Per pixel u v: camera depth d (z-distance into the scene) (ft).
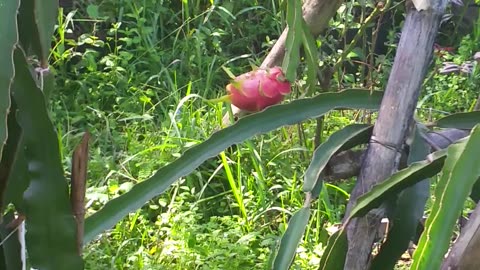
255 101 3.14
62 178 1.92
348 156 2.92
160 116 8.02
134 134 7.58
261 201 6.42
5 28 1.62
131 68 8.71
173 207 6.18
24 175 2.06
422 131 2.86
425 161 2.53
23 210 1.95
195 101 8.25
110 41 9.72
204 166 6.97
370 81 6.48
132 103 8.11
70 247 1.94
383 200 2.59
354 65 8.99
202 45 9.15
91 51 8.49
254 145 7.10
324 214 6.43
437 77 8.95
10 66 1.61
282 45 5.39
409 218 2.71
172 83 8.17
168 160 6.81
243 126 3.00
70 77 8.74
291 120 2.99
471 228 2.31
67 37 9.60
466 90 8.93
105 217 2.90
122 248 5.84
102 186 6.47
